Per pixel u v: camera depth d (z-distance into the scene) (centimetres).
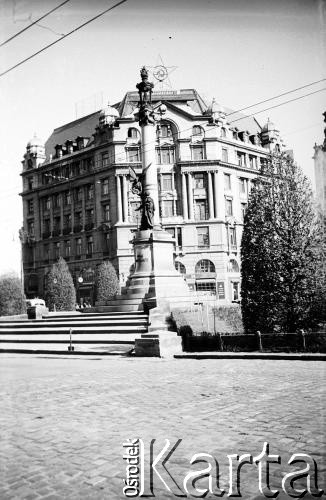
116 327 2423
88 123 6425
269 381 1102
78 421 797
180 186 5850
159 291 2902
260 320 1720
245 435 668
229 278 5791
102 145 5791
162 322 2202
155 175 3105
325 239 1650
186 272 5691
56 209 6156
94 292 5488
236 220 5956
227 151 6044
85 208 5916
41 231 6238
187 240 5734
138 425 750
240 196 6156
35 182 6381
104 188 5794
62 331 2533
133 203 5669
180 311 2242
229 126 6172
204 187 5869
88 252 5828
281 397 914
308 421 721
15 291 3806
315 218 1667
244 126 6831
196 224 5753
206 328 2175
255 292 1730
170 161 5894
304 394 932
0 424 800
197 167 5822
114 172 5666
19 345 2348
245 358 1547
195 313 2292
